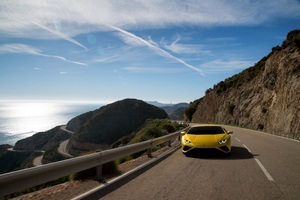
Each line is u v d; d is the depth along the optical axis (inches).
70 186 264.2
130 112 4264.3
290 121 935.7
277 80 1293.1
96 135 3868.1
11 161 5703.7
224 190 228.2
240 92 2052.2
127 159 515.5
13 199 230.5
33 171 191.2
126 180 272.7
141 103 4557.1
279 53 1423.5
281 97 1133.1
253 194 216.2
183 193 220.5
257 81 1831.9
